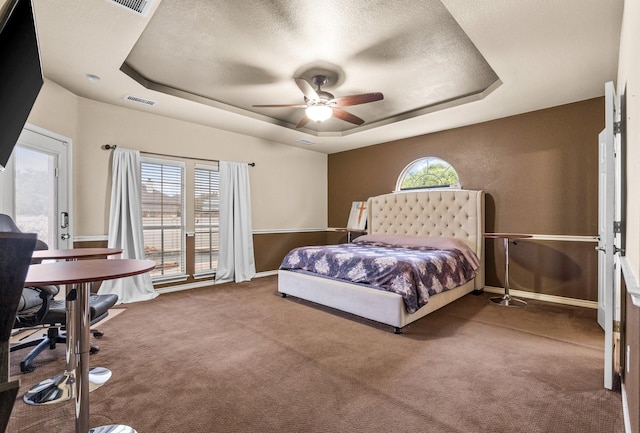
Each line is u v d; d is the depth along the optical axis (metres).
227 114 4.30
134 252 4.04
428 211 4.89
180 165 4.59
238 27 2.50
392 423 1.61
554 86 3.34
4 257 0.53
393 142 5.64
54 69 2.98
